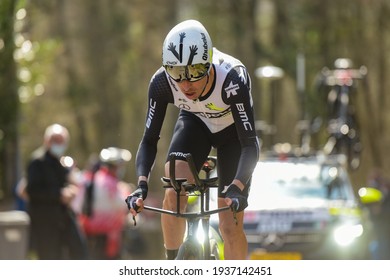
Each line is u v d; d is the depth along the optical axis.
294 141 67.81
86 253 28.33
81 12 68.56
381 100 69.56
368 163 69.06
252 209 25.38
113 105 71.38
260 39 67.38
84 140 71.88
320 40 63.16
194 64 13.44
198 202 23.38
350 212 25.33
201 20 66.31
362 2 64.81
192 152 15.10
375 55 66.44
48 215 27.56
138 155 14.64
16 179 34.06
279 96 65.56
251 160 14.09
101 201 31.17
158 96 14.66
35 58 36.91
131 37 69.94
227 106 14.59
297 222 24.92
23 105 37.06
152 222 54.72
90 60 69.50
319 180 26.81
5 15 31.89
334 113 36.34
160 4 68.31
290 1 64.06
